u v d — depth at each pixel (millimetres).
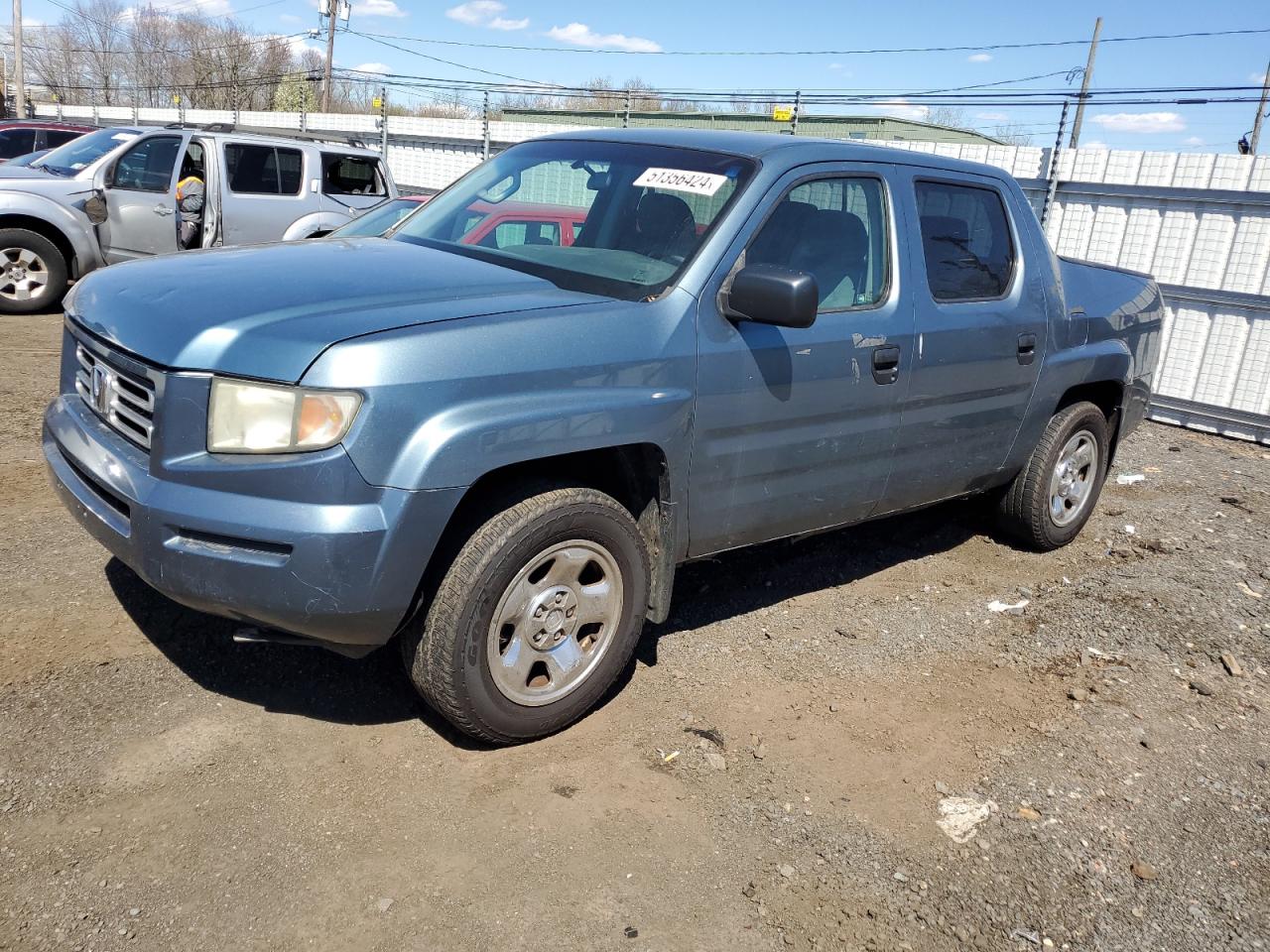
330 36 39969
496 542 2996
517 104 26906
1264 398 8703
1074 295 5348
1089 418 5426
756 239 3660
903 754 3488
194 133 10711
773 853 2920
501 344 2990
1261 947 2748
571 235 3863
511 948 2484
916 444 4387
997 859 2992
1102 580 5195
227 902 2521
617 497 3592
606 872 2773
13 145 17109
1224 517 6441
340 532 2729
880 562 5270
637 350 3268
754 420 3646
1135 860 3049
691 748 3393
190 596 2834
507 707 3170
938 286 4375
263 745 3156
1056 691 4023
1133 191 9391
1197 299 9031
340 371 2740
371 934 2479
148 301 3096
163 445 2834
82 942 2354
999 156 10375
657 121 21344
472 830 2883
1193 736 3779
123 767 2975
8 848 2605
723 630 4293
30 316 9930
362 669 3658
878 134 21734
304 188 11289
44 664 3436
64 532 4520
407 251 3764
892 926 2688
